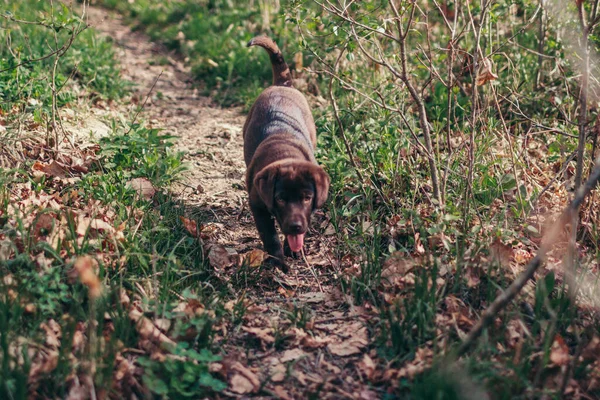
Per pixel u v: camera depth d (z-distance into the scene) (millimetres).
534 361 3174
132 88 7871
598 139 4766
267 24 9188
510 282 3752
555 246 4250
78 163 5082
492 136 5230
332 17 4484
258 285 4059
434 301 3457
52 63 7141
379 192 4586
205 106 7570
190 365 3061
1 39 7363
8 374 2789
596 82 4617
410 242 4238
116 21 11188
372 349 3410
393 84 5406
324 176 4164
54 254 3451
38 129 5426
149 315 3414
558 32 5684
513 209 4371
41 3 10023
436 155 4961
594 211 4379
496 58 4926
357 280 3912
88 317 3248
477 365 3010
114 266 3725
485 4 4266
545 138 5652
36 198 4320
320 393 3111
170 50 9758
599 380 3088
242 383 3131
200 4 11164
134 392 2982
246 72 8172
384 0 4551
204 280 3973
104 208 4359
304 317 3605
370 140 5312
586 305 3668
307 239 4672
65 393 2865
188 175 5602
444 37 6023
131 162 5223
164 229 4062
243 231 4781
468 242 4074
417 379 2920
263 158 4445
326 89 7312
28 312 3252
